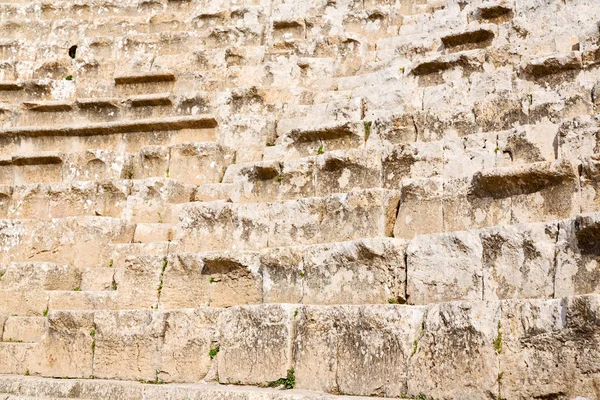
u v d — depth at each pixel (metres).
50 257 12.82
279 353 8.79
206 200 13.15
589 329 6.83
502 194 9.30
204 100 16.09
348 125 12.55
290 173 11.97
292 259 9.73
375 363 8.10
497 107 11.42
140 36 19.19
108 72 18.80
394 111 13.09
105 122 16.30
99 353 10.28
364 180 11.30
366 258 9.14
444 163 10.75
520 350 7.21
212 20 19.41
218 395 8.42
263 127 14.52
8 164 15.73
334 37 16.69
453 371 7.58
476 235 8.45
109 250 12.59
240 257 10.16
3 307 11.73
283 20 17.86
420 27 16.58
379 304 8.56
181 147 14.38
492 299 8.16
